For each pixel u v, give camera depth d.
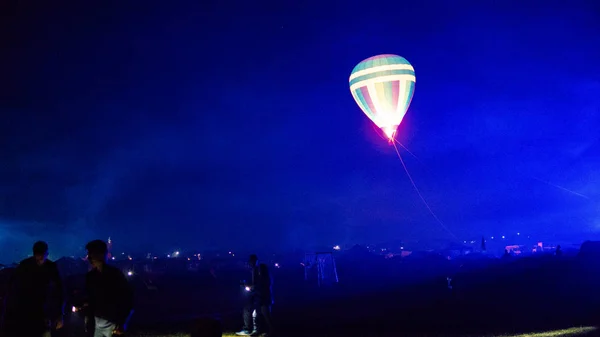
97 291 8.48
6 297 9.01
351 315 20.22
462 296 23.47
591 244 21.80
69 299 12.38
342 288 34.94
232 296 30.27
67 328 12.14
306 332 16.11
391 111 30.45
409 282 36.88
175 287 34.56
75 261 37.31
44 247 9.03
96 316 8.46
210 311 23.22
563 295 20.45
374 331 15.95
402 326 16.81
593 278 20.44
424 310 20.95
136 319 20.42
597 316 17.09
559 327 15.34
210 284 36.56
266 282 15.46
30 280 8.92
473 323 16.89
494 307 20.34
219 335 5.62
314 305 24.53
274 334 15.41
